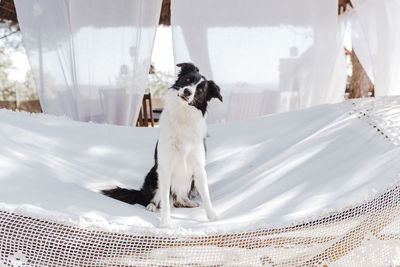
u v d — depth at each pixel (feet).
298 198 6.67
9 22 17.35
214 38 13.32
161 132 7.98
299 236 5.90
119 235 5.76
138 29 13.05
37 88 13.16
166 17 22.21
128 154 10.50
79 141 10.47
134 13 12.90
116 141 10.85
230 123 11.53
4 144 8.41
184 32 13.20
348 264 5.94
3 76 18.02
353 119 9.00
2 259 5.57
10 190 6.37
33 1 12.59
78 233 5.71
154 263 5.71
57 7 12.81
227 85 13.65
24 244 5.63
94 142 10.61
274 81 13.61
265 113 13.83
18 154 8.17
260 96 13.73
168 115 8.00
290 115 10.95
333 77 17.30
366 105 9.40
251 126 11.07
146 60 13.29
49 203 6.22
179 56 13.34
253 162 9.58
